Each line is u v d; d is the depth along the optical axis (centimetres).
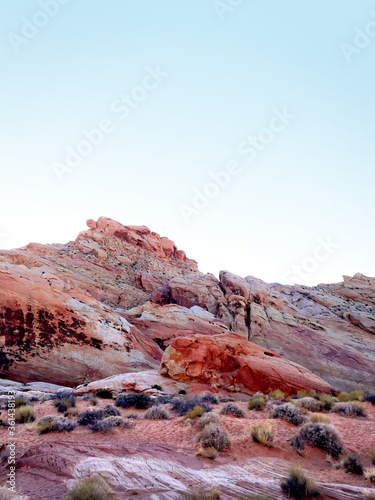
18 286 3077
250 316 5109
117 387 2216
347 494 644
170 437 1080
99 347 3162
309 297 6384
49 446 850
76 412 1409
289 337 4744
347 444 957
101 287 5116
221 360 2803
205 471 769
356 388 3891
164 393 2277
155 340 3991
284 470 791
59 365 2811
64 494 586
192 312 4653
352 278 7206
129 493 605
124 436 1087
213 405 1670
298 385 2558
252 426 1049
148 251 7188
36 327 2920
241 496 618
